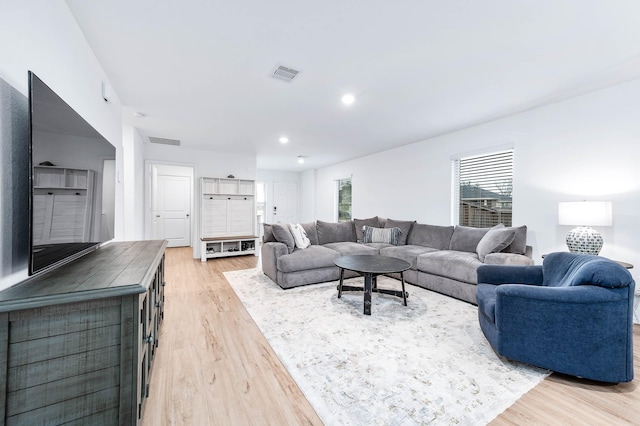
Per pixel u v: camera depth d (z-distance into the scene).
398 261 3.11
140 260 1.50
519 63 2.27
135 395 1.00
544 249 3.20
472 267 2.92
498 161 3.77
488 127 3.82
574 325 1.60
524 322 1.72
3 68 1.04
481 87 2.72
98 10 1.67
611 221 2.51
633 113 2.56
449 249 3.89
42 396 0.88
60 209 1.23
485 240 3.19
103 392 0.96
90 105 2.06
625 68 2.36
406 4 1.60
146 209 5.20
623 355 1.54
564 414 1.38
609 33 1.88
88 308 0.94
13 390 0.84
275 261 3.67
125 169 4.01
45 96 1.12
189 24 1.80
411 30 1.85
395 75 2.48
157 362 1.83
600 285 1.58
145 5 1.62
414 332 2.27
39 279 1.08
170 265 4.94
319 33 1.89
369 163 6.17
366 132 4.35
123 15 1.71
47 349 0.88
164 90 2.80
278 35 1.91
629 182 2.58
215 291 3.40
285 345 2.06
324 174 7.95
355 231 5.06
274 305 2.90
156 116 3.60
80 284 1.01
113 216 2.01
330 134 4.47
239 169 6.17
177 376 1.69
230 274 4.26
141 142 4.86
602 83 2.63
